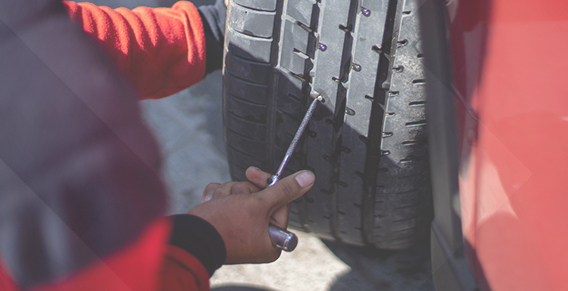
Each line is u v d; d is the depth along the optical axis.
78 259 0.48
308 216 1.43
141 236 0.52
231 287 1.49
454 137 0.85
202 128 1.25
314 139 1.19
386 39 1.00
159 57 1.25
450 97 0.83
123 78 0.52
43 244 0.47
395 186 1.23
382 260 1.53
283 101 1.16
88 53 0.48
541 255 0.70
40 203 0.46
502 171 0.74
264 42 1.09
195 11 1.35
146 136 0.53
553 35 0.65
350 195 1.29
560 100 0.64
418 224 1.38
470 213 0.87
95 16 1.08
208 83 1.49
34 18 0.47
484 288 0.86
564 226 0.65
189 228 0.68
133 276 0.52
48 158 0.46
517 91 0.69
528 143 0.69
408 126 1.10
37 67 0.46
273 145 1.26
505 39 0.70
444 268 1.00
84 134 0.47
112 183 0.48
